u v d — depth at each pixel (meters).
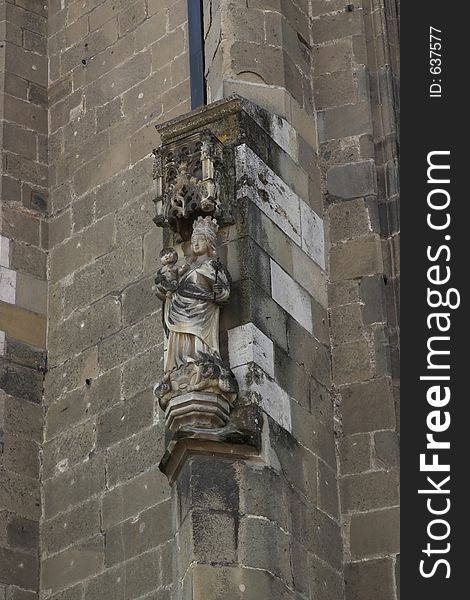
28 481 28.55
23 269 30.41
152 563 26.34
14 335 29.69
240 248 25.98
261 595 23.48
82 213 30.64
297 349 26.41
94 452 28.11
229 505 23.95
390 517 25.97
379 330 27.45
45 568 27.83
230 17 28.69
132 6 31.77
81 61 32.16
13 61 32.34
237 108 27.23
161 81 30.62
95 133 31.23
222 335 25.41
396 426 26.66
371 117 29.30
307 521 25.19
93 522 27.52
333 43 29.97
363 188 28.67
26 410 29.14
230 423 24.56
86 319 29.52
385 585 25.55
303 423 25.89
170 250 25.94
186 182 26.44
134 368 28.30
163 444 27.14
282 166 27.69
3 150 31.34
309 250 27.69
